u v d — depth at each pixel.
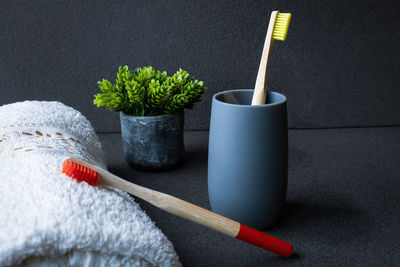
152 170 0.69
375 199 0.59
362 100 0.90
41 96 0.88
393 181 0.65
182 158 0.72
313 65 0.87
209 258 0.46
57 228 0.32
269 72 0.87
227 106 0.47
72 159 0.41
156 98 0.63
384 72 0.88
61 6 0.82
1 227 0.31
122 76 0.66
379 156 0.75
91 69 0.87
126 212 0.38
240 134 0.46
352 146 0.80
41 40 0.84
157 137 0.66
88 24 0.84
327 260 0.46
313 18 0.84
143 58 0.86
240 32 0.85
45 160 0.42
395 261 0.45
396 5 0.84
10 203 0.34
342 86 0.89
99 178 0.41
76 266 0.33
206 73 0.87
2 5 0.81
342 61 0.87
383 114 0.91
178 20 0.84
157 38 0.85
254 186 0.48
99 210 0.36
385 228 0.52
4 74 0.86
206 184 0.65
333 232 0.51
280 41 0.85
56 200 0.35
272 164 0.48
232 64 0.87
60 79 0.87
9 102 0.88
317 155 0.76
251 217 0.50
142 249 0.35
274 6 0.83
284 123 0.48
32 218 0.33
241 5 0.83
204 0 0.82
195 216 0.43
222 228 0.43
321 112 0.90
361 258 0.46
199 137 0.88
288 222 0.54
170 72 0.87
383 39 0.86
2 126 0.52
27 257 0.31
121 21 0.84
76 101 0.89
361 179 0.66
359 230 0.51
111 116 0.90
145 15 0.83
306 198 0.60
